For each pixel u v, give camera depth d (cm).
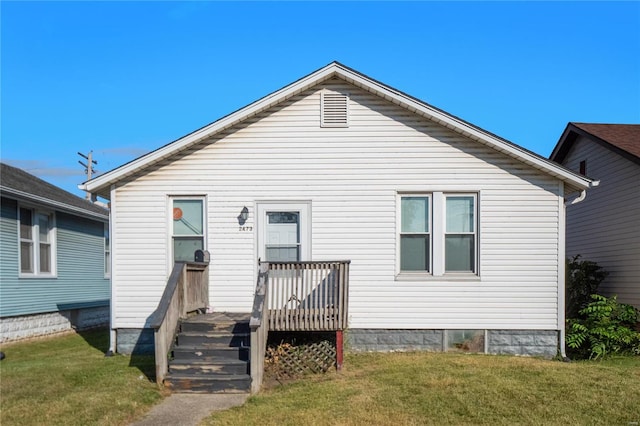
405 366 944
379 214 1094
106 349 1195
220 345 889
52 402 728
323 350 943
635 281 1305
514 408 717
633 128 1587
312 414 692
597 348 1107
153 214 1098
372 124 1101
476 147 1095
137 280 1095
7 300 1306
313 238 1092
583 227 1594
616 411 706
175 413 707
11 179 1468
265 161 1102
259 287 873
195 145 1103
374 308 1086
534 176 1090
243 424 658
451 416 687
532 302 1083
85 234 1775
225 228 1098
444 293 1087
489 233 1089
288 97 1094
